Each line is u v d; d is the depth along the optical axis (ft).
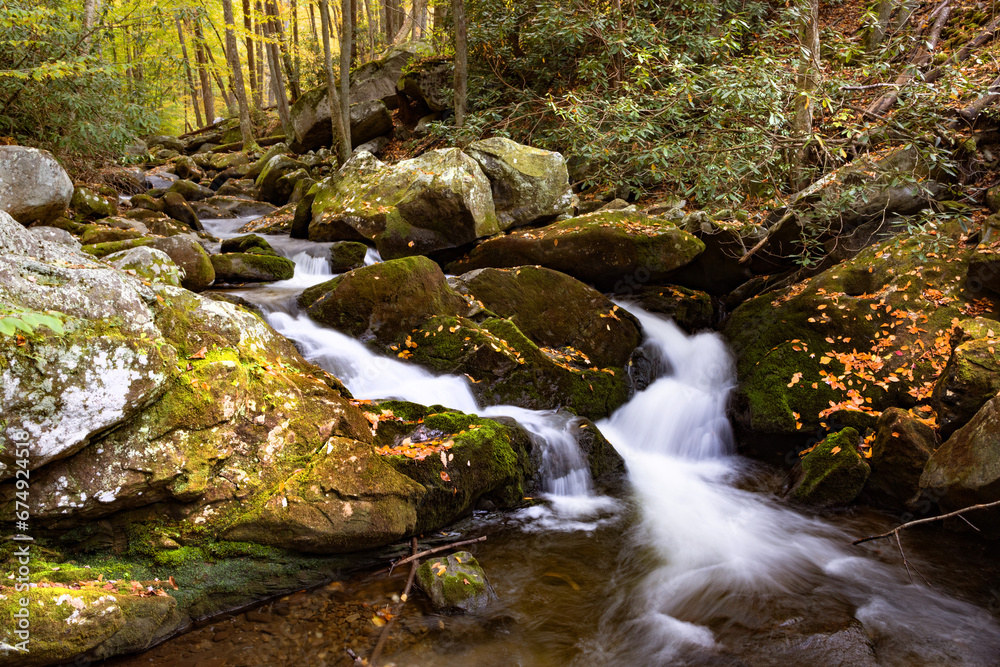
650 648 9.68
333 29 84.53
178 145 64.28
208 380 10.60
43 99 27.61
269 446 10.91
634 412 19.54
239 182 47.32
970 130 22.35
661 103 23.72
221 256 20.65
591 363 20.04
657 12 32.45
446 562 11.04
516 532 13.26
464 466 13.02
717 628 10.22
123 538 9.90
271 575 10.64
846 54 22.70
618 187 30.04
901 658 9.43
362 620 10.10
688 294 23.32
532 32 34.01
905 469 13.88
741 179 22.21
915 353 16.81
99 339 9.25
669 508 14.69
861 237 21.49
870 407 16.43
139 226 25.36
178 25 42.50
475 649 9.51
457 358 17.80
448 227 25.09
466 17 39.17
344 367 16.74
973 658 9.41
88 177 34.35
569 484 15.38
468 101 37.99
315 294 18.75
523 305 20.62
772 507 14.80
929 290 18.08
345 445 11.59
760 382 18.07
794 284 21.36
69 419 8.96
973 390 13.60
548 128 33.65
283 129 57.77
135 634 8.98
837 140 22.61
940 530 13.29
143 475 9.68
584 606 10.77
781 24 24.18
